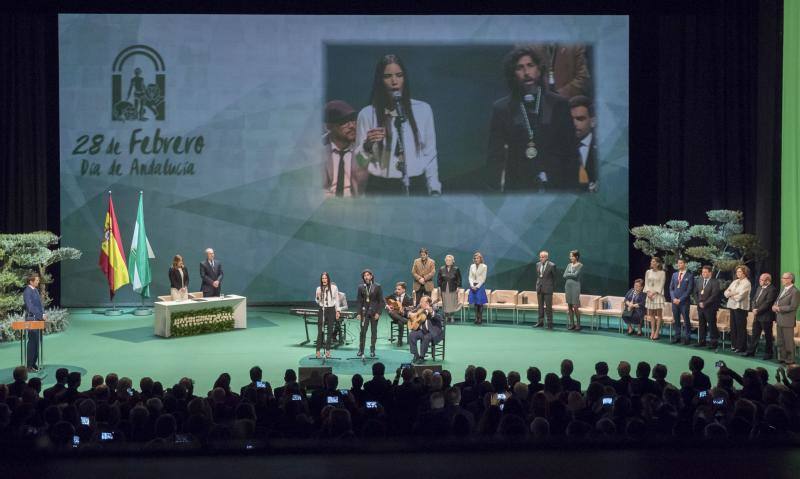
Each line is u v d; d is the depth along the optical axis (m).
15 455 2.41
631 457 2.34
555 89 18.09
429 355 12.96
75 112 17.70
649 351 13.34
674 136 17.06
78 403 6.67
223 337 14.53
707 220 16.58
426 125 18.14
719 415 6.26
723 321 13.55
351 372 11.77
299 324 15.98
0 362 12.39
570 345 13.88
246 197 18.09
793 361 11.91
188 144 17.92
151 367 12.02
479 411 7.11
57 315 15.09
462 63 18.08
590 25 18.03
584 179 18.19
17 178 17.09
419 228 18.25
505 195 18.22
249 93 17.98
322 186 18.19
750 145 15.10
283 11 13.52
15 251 14.61
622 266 18.27
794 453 2.34
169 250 17.97
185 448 2.52
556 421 6.29
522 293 16.11
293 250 18.22
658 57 17.83
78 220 17.78
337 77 18.06
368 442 2.57
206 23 17.86
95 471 2.27
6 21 16.83
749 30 14.95
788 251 13.59
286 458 2.39
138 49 17.77
